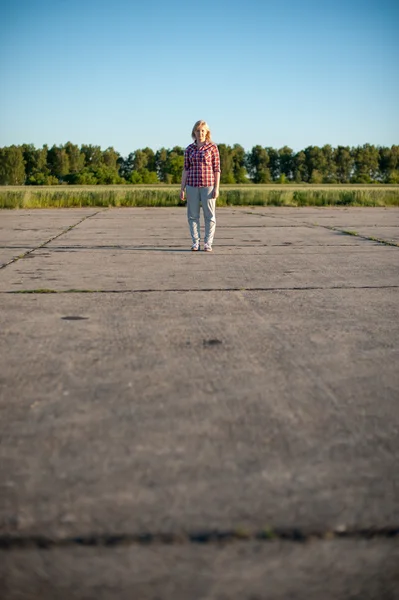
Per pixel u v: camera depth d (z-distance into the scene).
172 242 8.84
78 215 16.05
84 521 1.55
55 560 1.39
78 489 1.71
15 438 2.06
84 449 1.97
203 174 7.46
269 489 1.71
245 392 2.52
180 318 3.90
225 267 6.21
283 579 1.33
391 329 3.61
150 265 6.37
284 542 1.46
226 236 9.68
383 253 7.38
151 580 1.32
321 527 1.52
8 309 4.18
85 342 3.31
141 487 1.72
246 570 1.35
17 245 8.42
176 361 2.96
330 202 22.48
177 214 16.48
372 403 2.39
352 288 5.00
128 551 1.42
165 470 1.83
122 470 1.83
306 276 5.61
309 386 2.59
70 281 5.35
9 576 1.34
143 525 1.53
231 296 4.65
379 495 1.68
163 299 4.54
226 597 1.27
